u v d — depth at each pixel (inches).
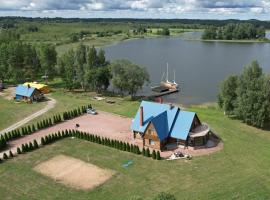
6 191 2244.1
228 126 3351.4
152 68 7130.9
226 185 2225.6
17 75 5438.0
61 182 2343.8
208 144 2903.5
